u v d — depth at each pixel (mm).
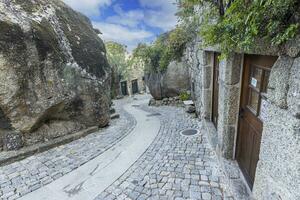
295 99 866
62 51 3955
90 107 4590
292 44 879
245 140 2176
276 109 1053
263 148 1236
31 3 3785
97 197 2238
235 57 2111
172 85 7602
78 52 4434
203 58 4059
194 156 3100
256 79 1862
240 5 1079
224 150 2516
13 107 3154
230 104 2314
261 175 1268
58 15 4383
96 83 4754
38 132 3613
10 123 3229
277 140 1044
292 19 852
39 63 3418
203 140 3756
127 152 3408
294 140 884
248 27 1014
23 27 3230
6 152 3164
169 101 7996
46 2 4266
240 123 2322
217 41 1523
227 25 1240
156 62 8211
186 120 5312
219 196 2129
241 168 2303
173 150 3383
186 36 5977
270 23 897
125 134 4441
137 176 2625
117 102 12109
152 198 2168
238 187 2035
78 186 2457
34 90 3381
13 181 2568
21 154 3150
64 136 3969
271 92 1106
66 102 3963
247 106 2107
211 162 2873
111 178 2605
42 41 3473
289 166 933
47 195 2299
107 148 3609
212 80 4062
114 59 15727
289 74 922
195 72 5527
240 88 2229
